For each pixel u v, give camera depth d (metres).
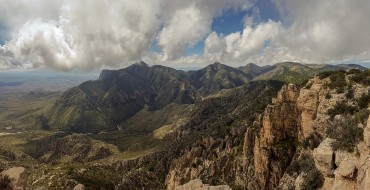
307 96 97.19
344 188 49.19
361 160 48.44
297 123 110.62
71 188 178.75
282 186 88.81
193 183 60.59
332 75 94.88
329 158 55.31
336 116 80.31
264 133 115.19
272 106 115.38
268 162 110.12
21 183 50.28
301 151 91.75
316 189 65.69
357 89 84.69
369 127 48.69
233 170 138.88
